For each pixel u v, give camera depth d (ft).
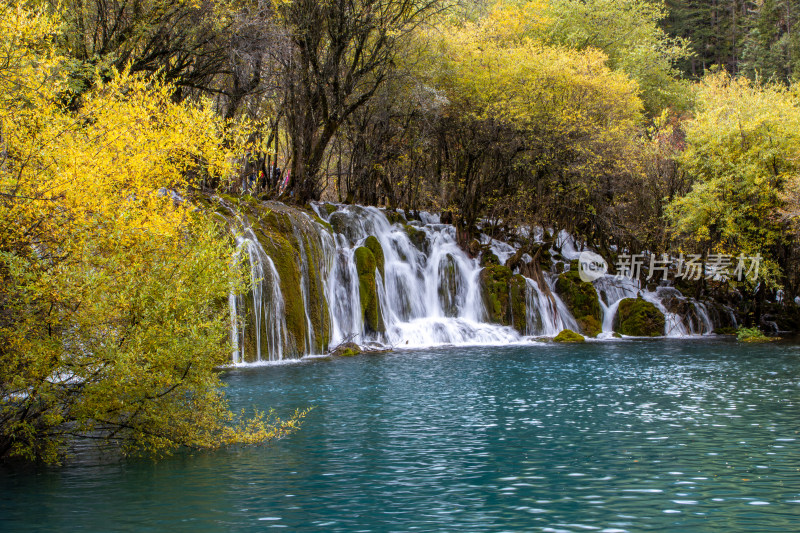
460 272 106.52
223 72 86.38
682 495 26.63
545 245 122.93
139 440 31.40
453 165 126.93
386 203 133.08
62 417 28.78
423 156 126.21
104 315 27.99
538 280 110.83
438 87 115.85
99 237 29.22
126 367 27.61
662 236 123.24
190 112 37.27
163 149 34.40
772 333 118.32
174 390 31.42
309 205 101.71
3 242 28.14
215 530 22.62
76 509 24.67
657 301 119.96
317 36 96.22
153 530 22.56
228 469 30.30
